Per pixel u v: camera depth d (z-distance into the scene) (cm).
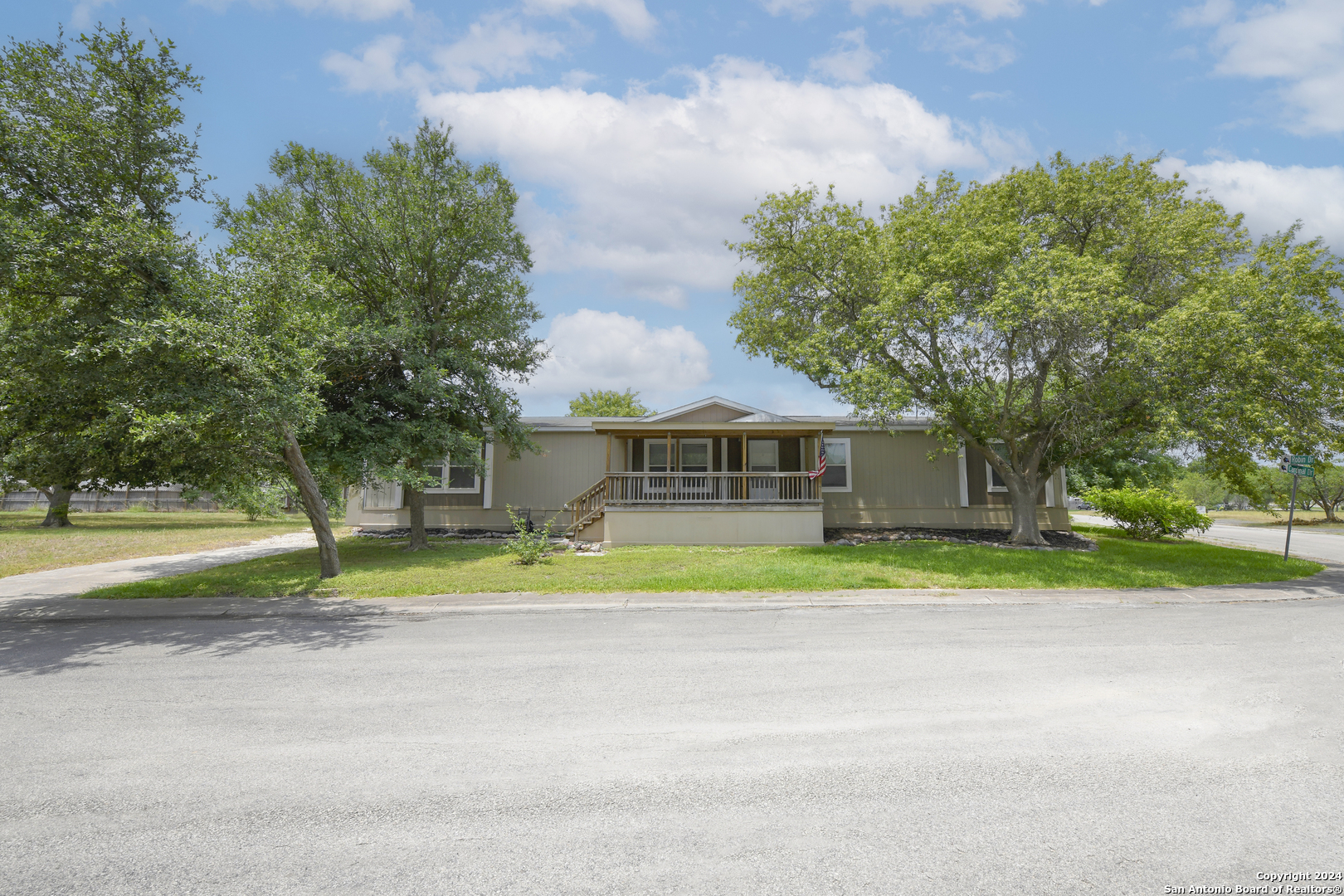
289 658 703
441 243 1692
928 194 1811
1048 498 2147
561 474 2184
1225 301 1294
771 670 639
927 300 1484
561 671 641
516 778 405
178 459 1120
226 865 312
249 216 1485
